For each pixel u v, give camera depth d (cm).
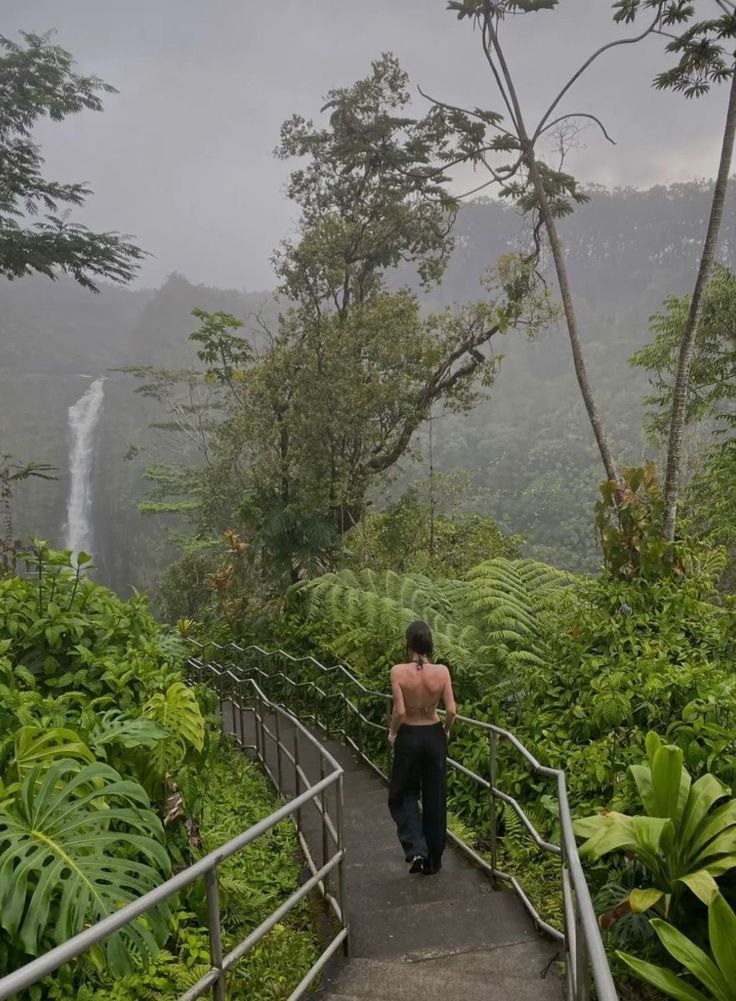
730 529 1137
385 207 1502
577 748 531
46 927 264
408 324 1378
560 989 314
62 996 286
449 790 614
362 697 798
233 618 1484
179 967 326
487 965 339
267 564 1431
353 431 1331
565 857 287
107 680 423
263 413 1365
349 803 627
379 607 855
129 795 295
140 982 309
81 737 352
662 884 346
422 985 321
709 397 1548
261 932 267
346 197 1552
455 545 1508
